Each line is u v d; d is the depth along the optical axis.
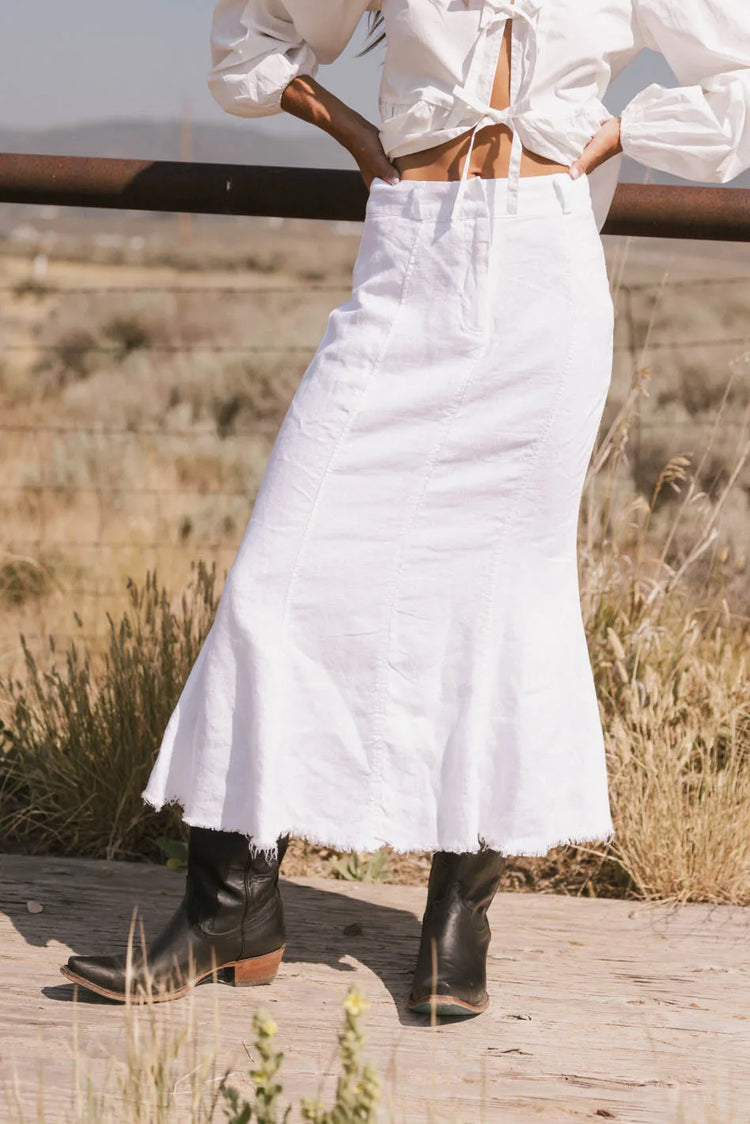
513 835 2.04
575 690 2.12
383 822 2.04
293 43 2.12
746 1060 2.03
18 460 8.35
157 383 13.05
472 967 2.13
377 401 1.98
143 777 2.99
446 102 1.96
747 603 4.08
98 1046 1.97
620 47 2.02
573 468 2.07
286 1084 1.89
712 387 11.08
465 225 1.96
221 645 2.00
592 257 2.04
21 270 31.12
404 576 2.02
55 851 2.96
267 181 2.70
